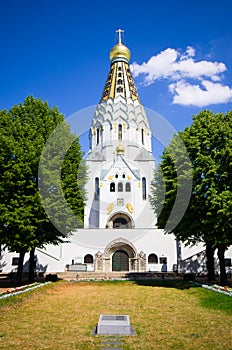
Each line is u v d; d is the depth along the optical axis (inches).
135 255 1521.9
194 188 850.1
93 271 1464.1
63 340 374.3
